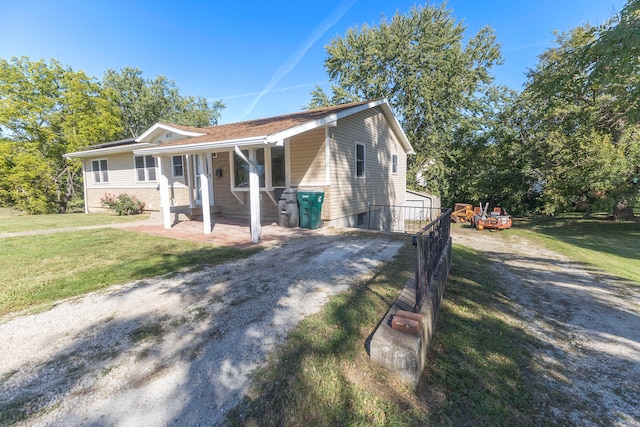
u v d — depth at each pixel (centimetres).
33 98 1622
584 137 1255
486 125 1923
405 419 191
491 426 192
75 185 2261
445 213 525
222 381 215
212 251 582
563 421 204
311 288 396
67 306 337
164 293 375
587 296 487
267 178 898
